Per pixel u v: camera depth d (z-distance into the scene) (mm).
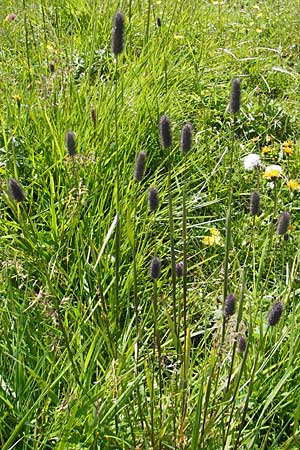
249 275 729
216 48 1271
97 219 708
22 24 1213
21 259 654
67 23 1290
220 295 672
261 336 524
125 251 691
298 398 544
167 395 524
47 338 566
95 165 771
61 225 674
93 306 633
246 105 1084
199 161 910
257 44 1366
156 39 1128
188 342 469
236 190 900
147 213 742
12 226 696
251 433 503
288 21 1555
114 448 489
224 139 982
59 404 513
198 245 782
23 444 487
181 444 479
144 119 905
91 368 501
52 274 620
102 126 833
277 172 758
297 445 506
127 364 536
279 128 1068
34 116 846
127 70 1009
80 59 1094
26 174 812
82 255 688
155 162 891
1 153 817
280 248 751
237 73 1211
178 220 787
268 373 558
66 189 750
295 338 580
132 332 596
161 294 681
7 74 979
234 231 793
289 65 1359
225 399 469
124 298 646
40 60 1038
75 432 483
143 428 466
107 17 1224
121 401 483
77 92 924
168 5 1324
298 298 671
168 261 750
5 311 561
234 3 1650
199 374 545
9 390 503
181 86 1088
